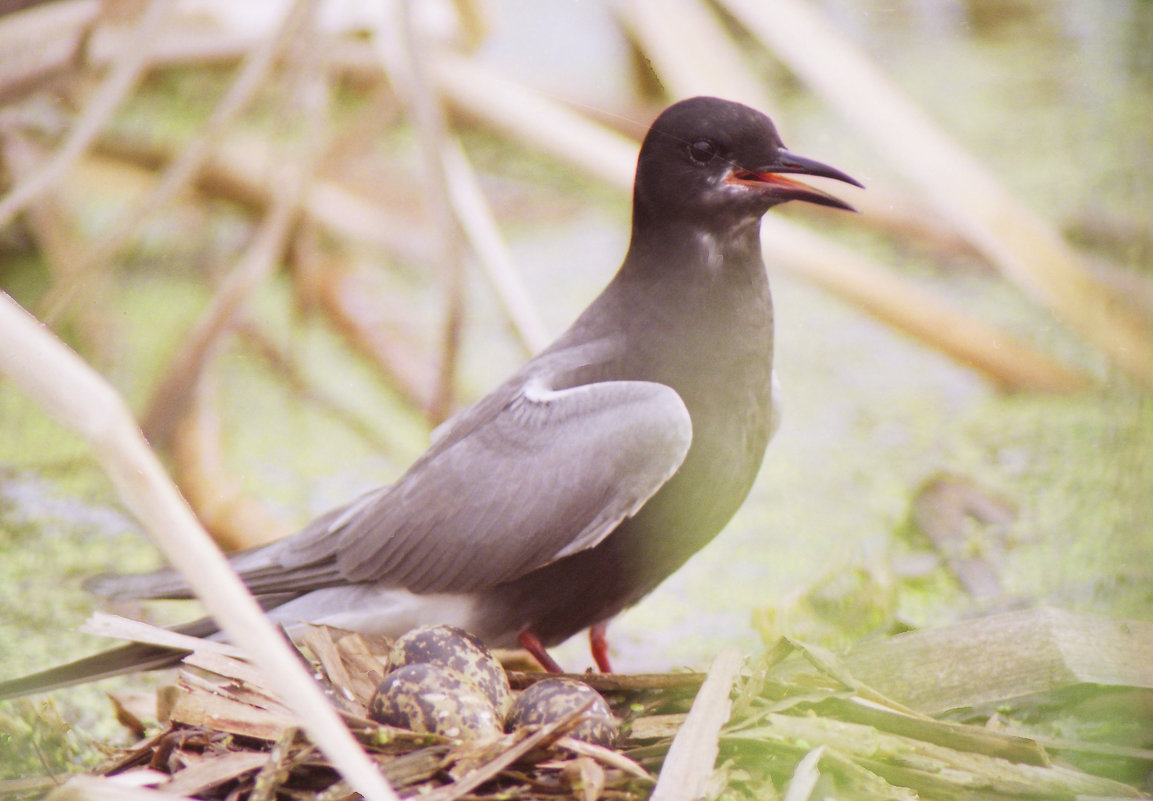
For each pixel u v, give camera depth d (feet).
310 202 13.74
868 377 13.48
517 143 14.47
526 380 12.53
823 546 13.02
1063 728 12.35
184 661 12.32
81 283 13.16
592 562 12.50
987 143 15.17
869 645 12.45
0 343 11.80
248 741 12.26
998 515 13.01
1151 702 12.34
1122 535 12.50
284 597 12.59
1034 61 16.63
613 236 15.35
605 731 12.25
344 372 13.64
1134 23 12.59
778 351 13.75
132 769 12.26
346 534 12.55
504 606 12.52
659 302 12.53
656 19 13.64
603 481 12.44
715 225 12.52
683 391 12.50
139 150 14.39
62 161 12.97
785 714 12.29
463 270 13.08
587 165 13.52
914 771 12.23
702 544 12.56
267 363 13.64
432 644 12.32
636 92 15.26
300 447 13.32
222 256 14.47
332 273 14.20
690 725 12.23
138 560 12.99
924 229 14.64
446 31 13.73
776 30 13.34
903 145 13.26
